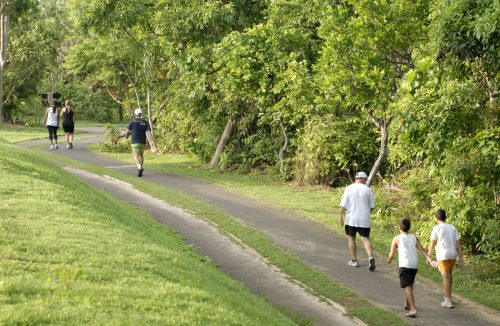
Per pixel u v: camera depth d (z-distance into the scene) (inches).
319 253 612.1
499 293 527.8
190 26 1092.5
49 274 299.7
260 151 1106.7
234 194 903.7
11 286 272.1
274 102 1035.9
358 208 569.6
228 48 991.0
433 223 629.9
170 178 1018.7
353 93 719.1
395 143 816.9
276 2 1000.2
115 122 3011.8
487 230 581.9
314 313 438.3
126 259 350.3
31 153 761.0
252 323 292.7
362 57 702.5
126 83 1625.2
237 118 1159.0
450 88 542.0
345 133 955.3
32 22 2279.8
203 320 271.0
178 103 1235.9
